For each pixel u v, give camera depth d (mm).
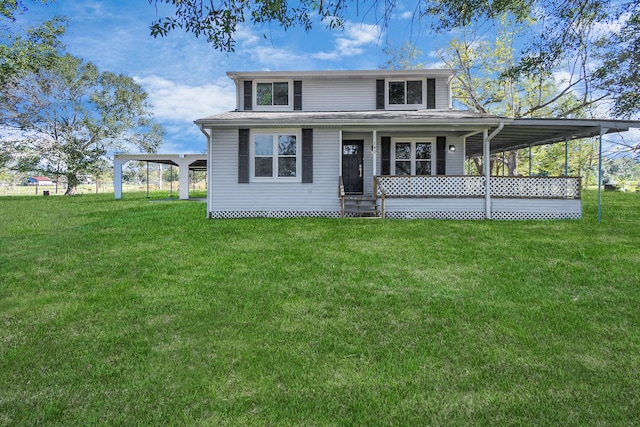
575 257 5770
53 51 16938
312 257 5875
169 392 2309
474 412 2113
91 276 4977
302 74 12711
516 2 4457
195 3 3635
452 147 12352
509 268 5168
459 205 10766
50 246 7062
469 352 2801
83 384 2398
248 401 2217
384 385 2385
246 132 11109
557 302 3840
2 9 13828
